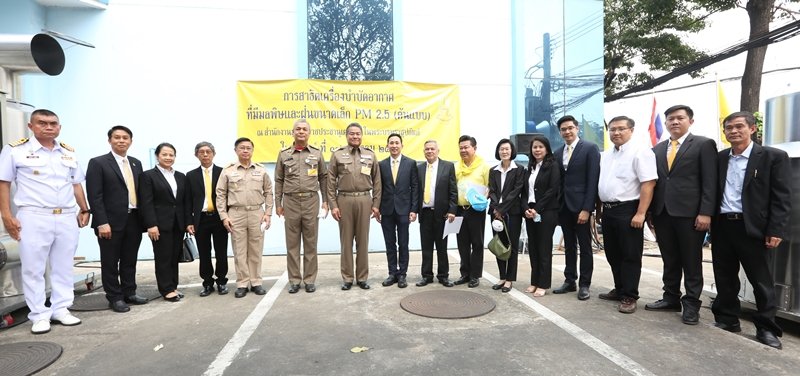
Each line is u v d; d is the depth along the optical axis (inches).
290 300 175.6
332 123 275.6
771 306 132.7
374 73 281.9
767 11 530.3
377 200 197.3
